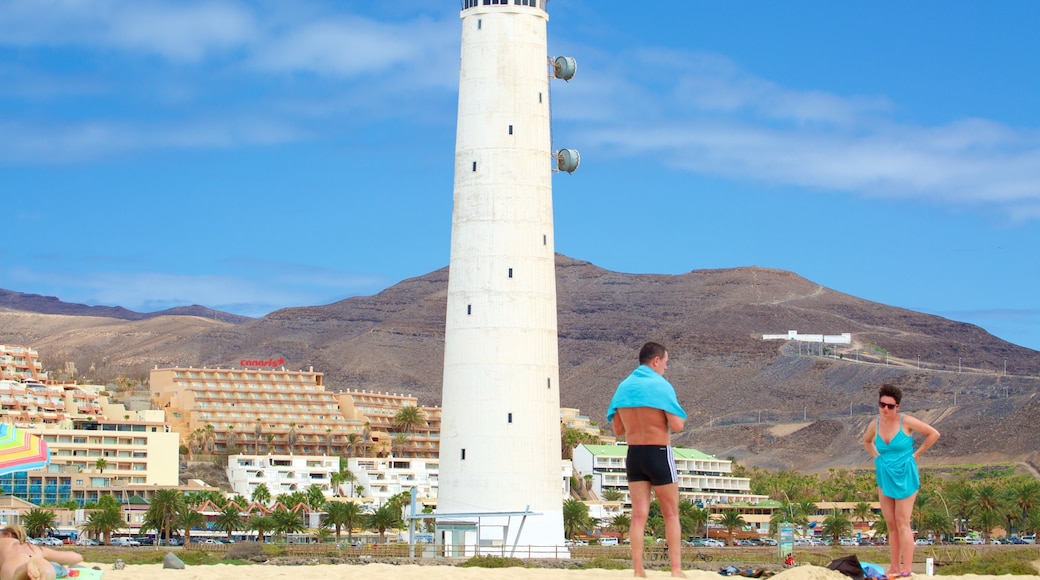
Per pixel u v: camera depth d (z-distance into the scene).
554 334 116.25
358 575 41.28
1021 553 97.81
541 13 118.25
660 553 123.12
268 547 129.50
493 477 112.12
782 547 130.00
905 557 37.00
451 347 115.19
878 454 37.47
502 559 103.88
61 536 195.62
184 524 186.88
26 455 60.62
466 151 116.25
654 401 34.47
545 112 117.56
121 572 41.25
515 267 114.25
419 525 162.62
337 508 196.62
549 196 117.19
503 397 112.81
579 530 196.00
